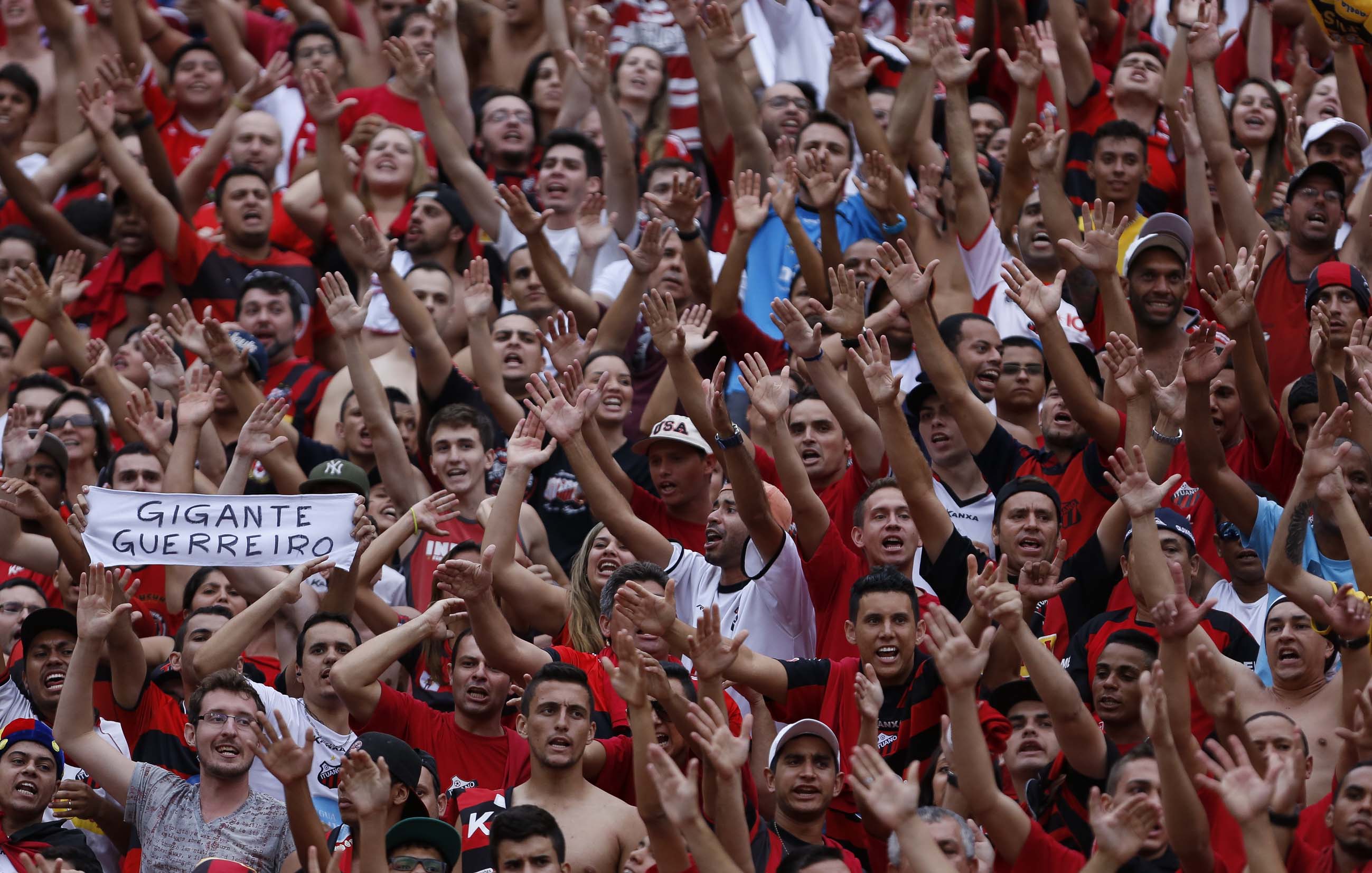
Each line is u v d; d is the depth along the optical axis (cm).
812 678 2547
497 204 4003
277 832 2456
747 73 4606
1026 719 2414
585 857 2333
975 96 4431
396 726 2644
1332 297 3036
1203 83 3525
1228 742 2184
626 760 2522
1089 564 2734
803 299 3559
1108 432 2862
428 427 3450
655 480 3045
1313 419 2952
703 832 2045
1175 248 3067
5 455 3297
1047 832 2320
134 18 4519
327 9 4659
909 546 2794
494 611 2641
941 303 3634
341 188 3838
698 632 2289
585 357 3334
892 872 2153
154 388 3703
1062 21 4078
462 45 4678
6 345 3828
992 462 2986
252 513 2811
